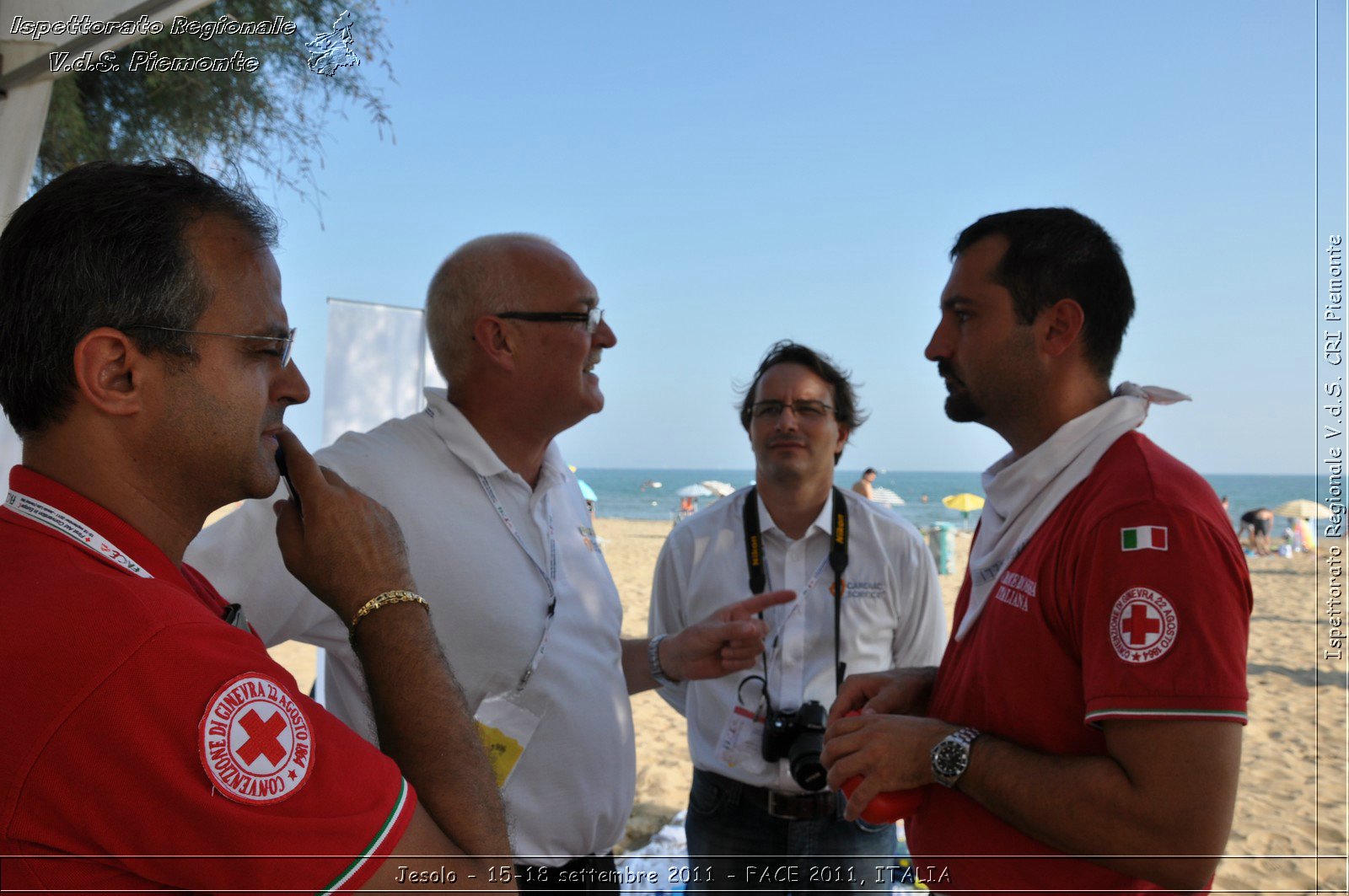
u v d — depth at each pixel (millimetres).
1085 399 1624
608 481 116375
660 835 4012
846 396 2990
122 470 894
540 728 1863
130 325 865
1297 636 10070
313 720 827
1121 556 1314
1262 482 114875
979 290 1655
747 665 2223
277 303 994
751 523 2922
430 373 4230
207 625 807
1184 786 1219
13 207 2885
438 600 1788
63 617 750
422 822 870
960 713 1614
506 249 1995
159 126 5070
